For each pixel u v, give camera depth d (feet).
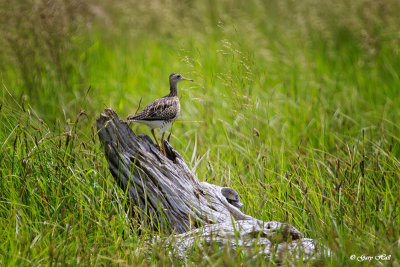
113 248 27.12
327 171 37.14
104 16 62.95
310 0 75.20
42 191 29.81
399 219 30.71
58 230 28.66
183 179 31.73
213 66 57.11
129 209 30.94
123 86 55.67
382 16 70.44
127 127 30.73
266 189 34.40
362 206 31.32
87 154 33.94
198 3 78.18
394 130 46.39
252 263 25.66
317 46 70.54
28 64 47.80
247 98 42.04
